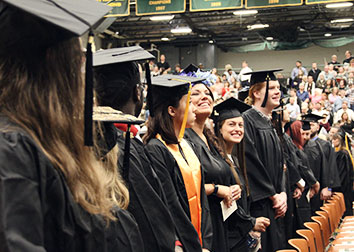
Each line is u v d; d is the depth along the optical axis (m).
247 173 3.66
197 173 2.38
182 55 25.02
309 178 5.09
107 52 1.84
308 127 6.24
